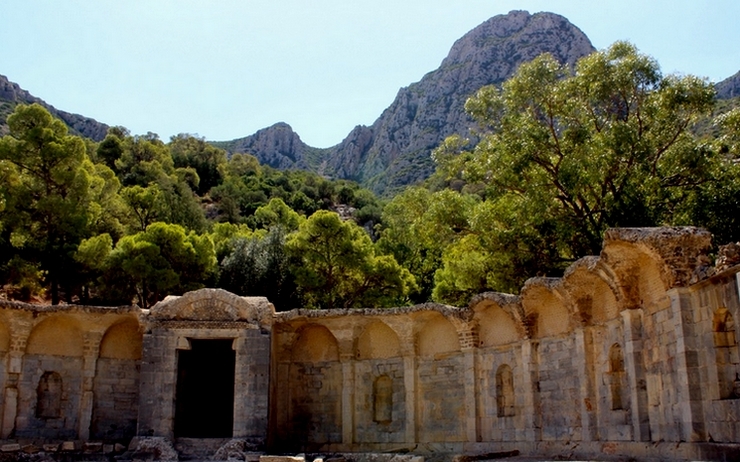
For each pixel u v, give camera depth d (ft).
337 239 182.91
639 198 112.16
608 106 128.16
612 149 116.16
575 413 97.19
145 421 116.88
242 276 189.06
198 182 391.65
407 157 607.37
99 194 197.16
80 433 120.57
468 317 114.93
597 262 85.81
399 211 243.19
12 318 115.34
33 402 117.50
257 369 120.37
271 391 123.95
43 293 176.96
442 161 146.72
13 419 114.32
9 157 172.86
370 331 129.29
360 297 183.62
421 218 149.38
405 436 121.39
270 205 323.98
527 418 104.58
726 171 114.01
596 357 93.76
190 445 116.47
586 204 122.52
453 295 149.79
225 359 144.05
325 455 112.78
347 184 491.31
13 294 167.43
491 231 128.16
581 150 119.03
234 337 121.49
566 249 125.59
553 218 121.70
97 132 553.23
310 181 463.42
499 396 112.27
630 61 122.01
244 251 194.08
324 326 130.72
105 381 125.08
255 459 108.68
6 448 107.55
